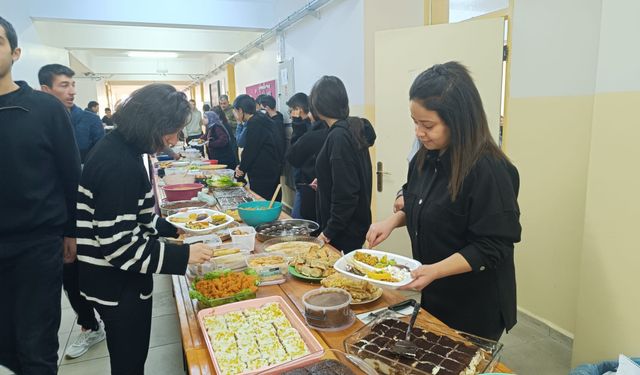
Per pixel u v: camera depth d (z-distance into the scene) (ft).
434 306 4.56
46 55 20.33
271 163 13.41
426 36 10.06
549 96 7.88
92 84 36.60
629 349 5.97
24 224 5.11
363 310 4.29
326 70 14.58
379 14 11.85
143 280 4.61
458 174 3.88
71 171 5.62
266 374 3.18
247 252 5.79
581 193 7.45
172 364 7.61
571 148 7.54
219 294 4.33
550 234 8.15
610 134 5.89
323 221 6.90
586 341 6.60
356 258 4.54
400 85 10.65
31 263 5.19
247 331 3.78
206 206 8.71
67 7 16.90
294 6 16.79
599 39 6.21
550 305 8.34
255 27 19.65
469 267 3.78
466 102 3.75
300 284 4.95
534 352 7.87
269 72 21.63
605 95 5.90
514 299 4.40
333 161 6.19
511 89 8.77
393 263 4.39
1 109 4.95
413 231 4.57
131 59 40.40
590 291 6.43
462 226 4.08
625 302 5.95
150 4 17.97
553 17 7.66
